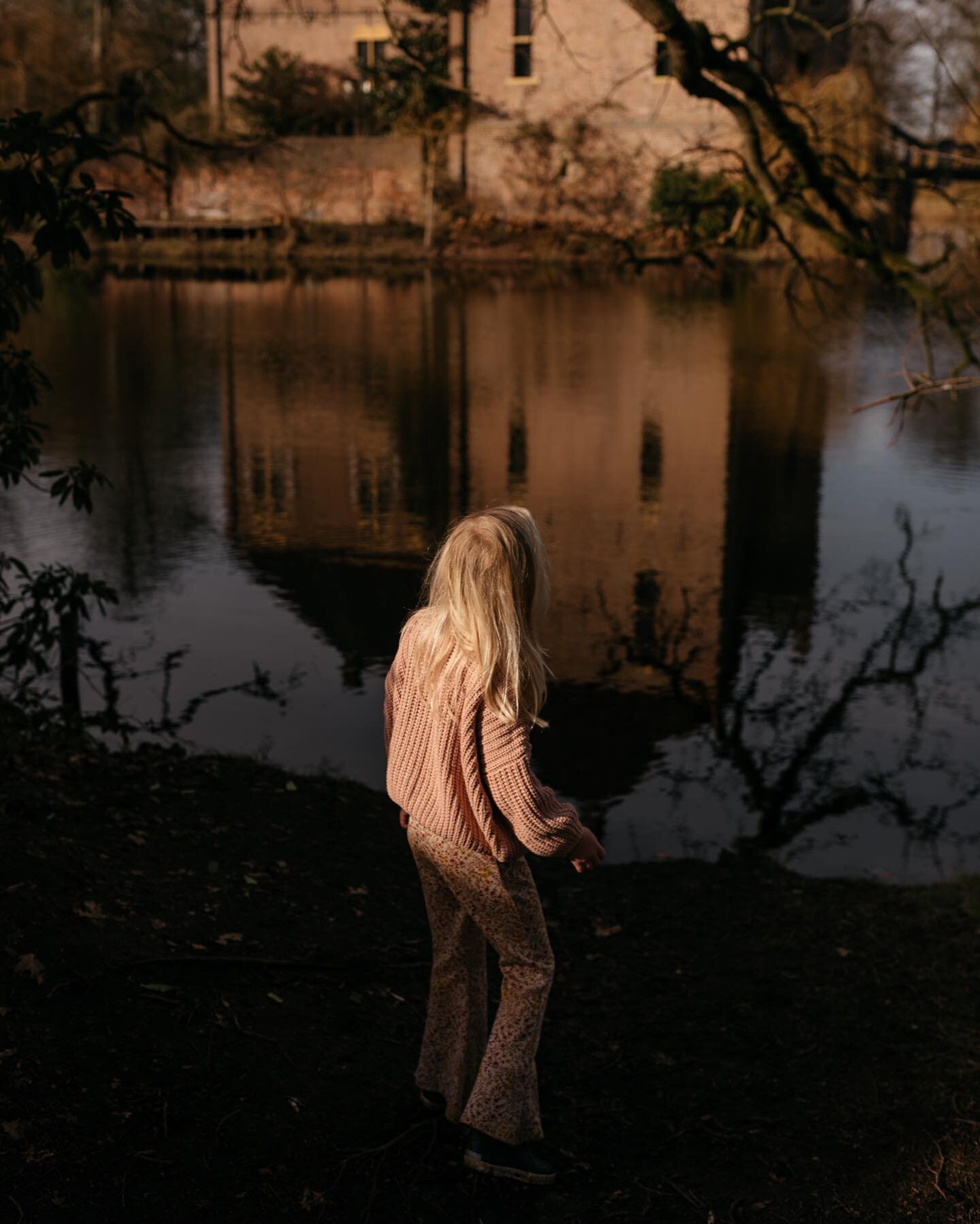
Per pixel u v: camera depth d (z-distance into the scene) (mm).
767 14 8453
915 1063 3457
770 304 30062
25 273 4305
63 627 5816
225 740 6727
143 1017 3027
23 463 5309
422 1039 3338
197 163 38562
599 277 36594
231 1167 2566
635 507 12445
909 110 9688
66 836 4102
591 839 2523
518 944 2562
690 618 9344
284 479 13273
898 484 13508
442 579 2412
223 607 9172
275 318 26766
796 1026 3701
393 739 2561
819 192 8578
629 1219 2631
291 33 41188
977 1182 2844
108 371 19750
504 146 41250
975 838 5922
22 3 36531
